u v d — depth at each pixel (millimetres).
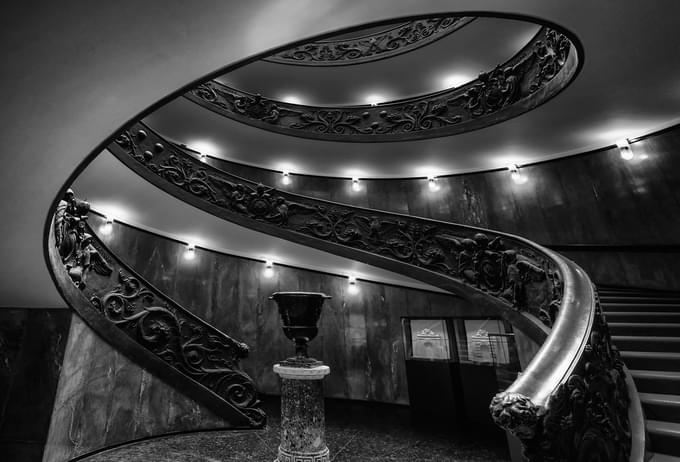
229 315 7980
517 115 6945
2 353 3439
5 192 2486
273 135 8758
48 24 1796
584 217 7289
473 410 6004
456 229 5816
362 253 6523
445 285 5625
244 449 4168
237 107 8531
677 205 6113
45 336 3551
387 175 9906
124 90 2203
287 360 2645
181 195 6406
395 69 9445
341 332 8242
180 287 7547
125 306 4391
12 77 1938
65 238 3605
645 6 4051
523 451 1478
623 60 5016
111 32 1941
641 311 4516
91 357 3881
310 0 2199
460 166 9164
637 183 6691
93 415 3807
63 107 2146
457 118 8203
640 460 1876
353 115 9414
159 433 4379
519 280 4543
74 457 3570
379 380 7715
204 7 1998
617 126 6754
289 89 10133
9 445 3203
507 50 8430
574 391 1602
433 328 7680
